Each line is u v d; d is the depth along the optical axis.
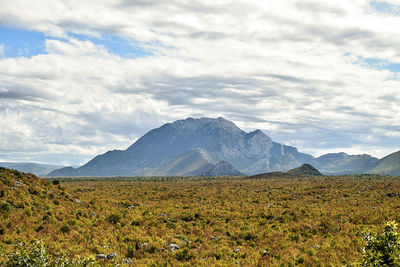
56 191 48.94
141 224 38.53
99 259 24.22
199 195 77.75
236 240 32.22
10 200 36.72
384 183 90.50
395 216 40.16
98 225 35.88
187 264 23.77
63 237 29.16
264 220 41.97
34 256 18.16
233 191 87.31
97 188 104.38
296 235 32.09
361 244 27.64
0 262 17.95
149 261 24.42
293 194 74.62
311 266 23.08
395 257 14.21
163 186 119.38
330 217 41.78
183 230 36.03
